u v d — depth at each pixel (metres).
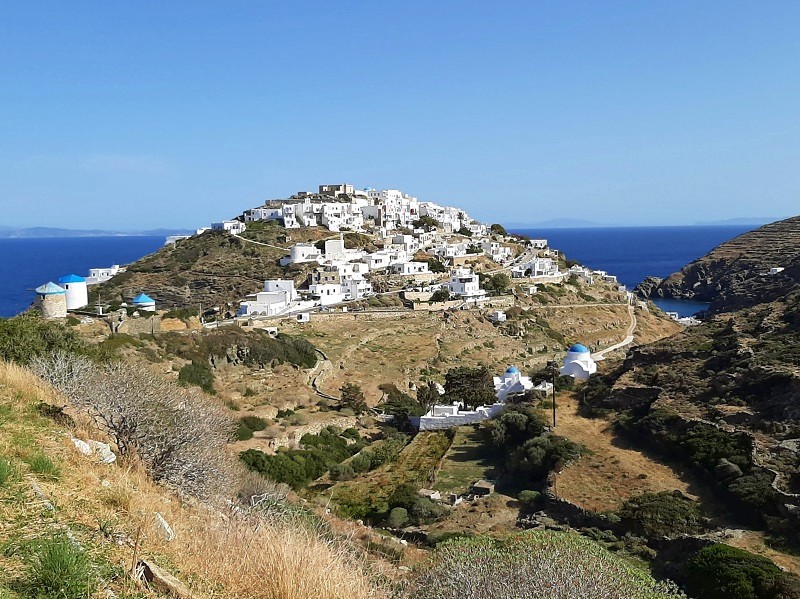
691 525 32.69
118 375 20.48
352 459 47.59
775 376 44.31
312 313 93.88
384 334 88.81
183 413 20.00
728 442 39.22
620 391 53.66
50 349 28.72
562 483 39.06
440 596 12.92
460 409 60.72
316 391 62.69
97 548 9.50
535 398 57.94
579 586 12.81
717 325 65.19
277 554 10.86
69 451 14.20
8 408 16.03
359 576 12.38
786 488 33.34
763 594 24.95
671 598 13.84
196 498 17.48
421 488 42.47
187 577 9.84
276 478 39.03
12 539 8.98
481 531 34.19
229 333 64.44
